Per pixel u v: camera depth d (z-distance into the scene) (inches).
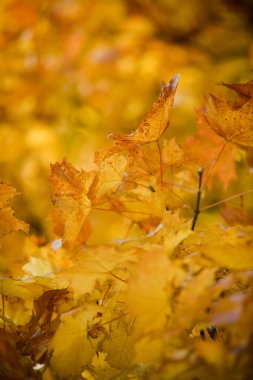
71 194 36.7
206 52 114.0
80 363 34.3
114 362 34.4
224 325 30.4
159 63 111.3
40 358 34.9
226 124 37.3
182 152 39.1
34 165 107.3
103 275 34.4
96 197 37.3
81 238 41.4
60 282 37.0
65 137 115.0
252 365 30.0
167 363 30.3
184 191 41.3
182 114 104.7
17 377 32.5
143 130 36.2
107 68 114.3
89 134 115.4
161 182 38.8
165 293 31.6
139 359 31.6
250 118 36.8
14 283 37.0
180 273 31.5
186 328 32.9
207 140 42.6
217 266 32.0
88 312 34.3
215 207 87.4
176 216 36.5
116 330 34.6
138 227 39.9
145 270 31.7
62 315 34.1
